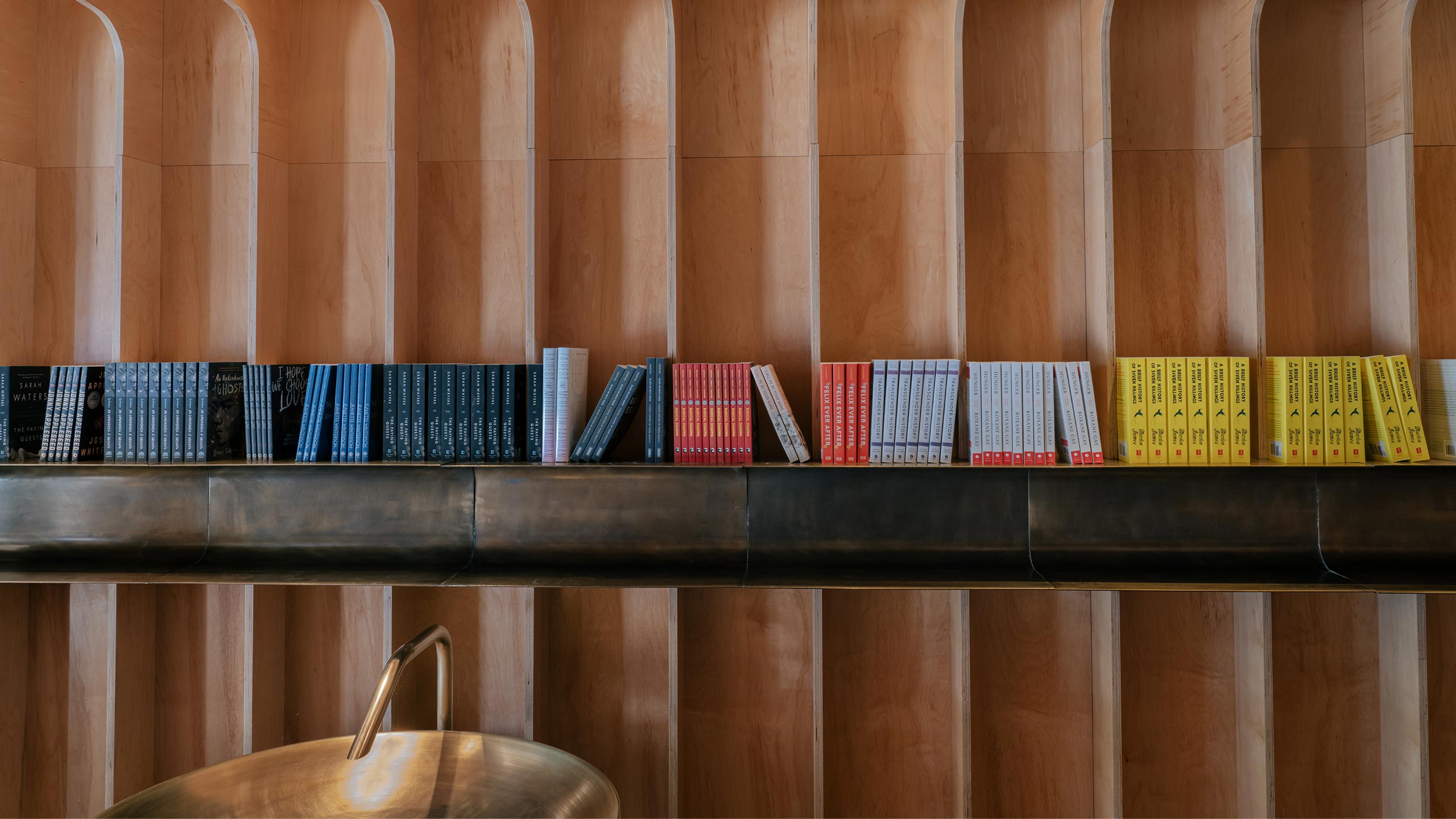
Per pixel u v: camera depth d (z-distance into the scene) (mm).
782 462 2371
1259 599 2252
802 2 2545
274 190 2523
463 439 2348
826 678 2479
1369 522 2264
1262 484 2289
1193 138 2475
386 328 2420
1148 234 2479
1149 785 2434
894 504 2348
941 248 2502
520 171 2572
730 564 2348
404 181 2494
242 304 2602
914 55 2525
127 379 2359
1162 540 2299
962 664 2293
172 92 2609
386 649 2342
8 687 2506
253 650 2354
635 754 2498
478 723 2516
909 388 2275
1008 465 2230
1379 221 2385
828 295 2521
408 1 2516
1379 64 2381
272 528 2428
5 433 2352
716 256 2539
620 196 2566
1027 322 2490
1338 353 2428
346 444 2367
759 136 2541
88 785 2562
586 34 2582
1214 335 2453
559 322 2566
